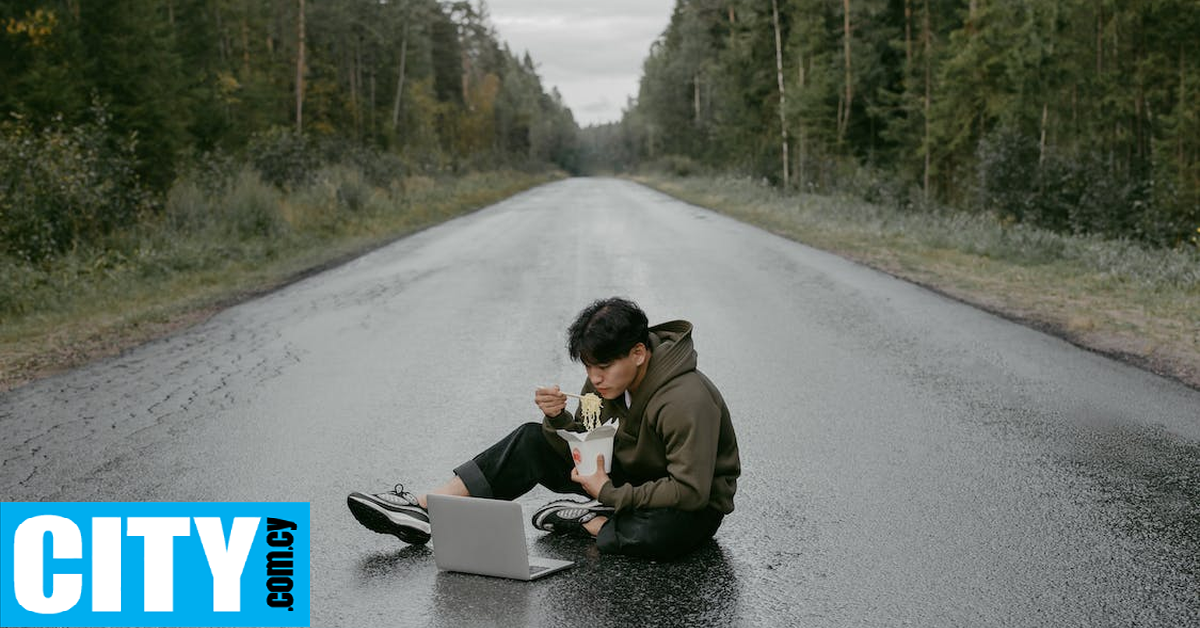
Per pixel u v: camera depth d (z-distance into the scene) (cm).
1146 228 2425
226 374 829
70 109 2509
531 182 9069
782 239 2134
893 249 1867
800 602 362
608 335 369
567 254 1841
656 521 393
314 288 1409
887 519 454
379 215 2820
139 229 1788
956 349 888
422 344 953
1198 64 2942
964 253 1772
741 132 5556
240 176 2486
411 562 412
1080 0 2961
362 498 412
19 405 729
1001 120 2812
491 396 729
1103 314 1063
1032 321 1035
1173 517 454
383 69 8294
